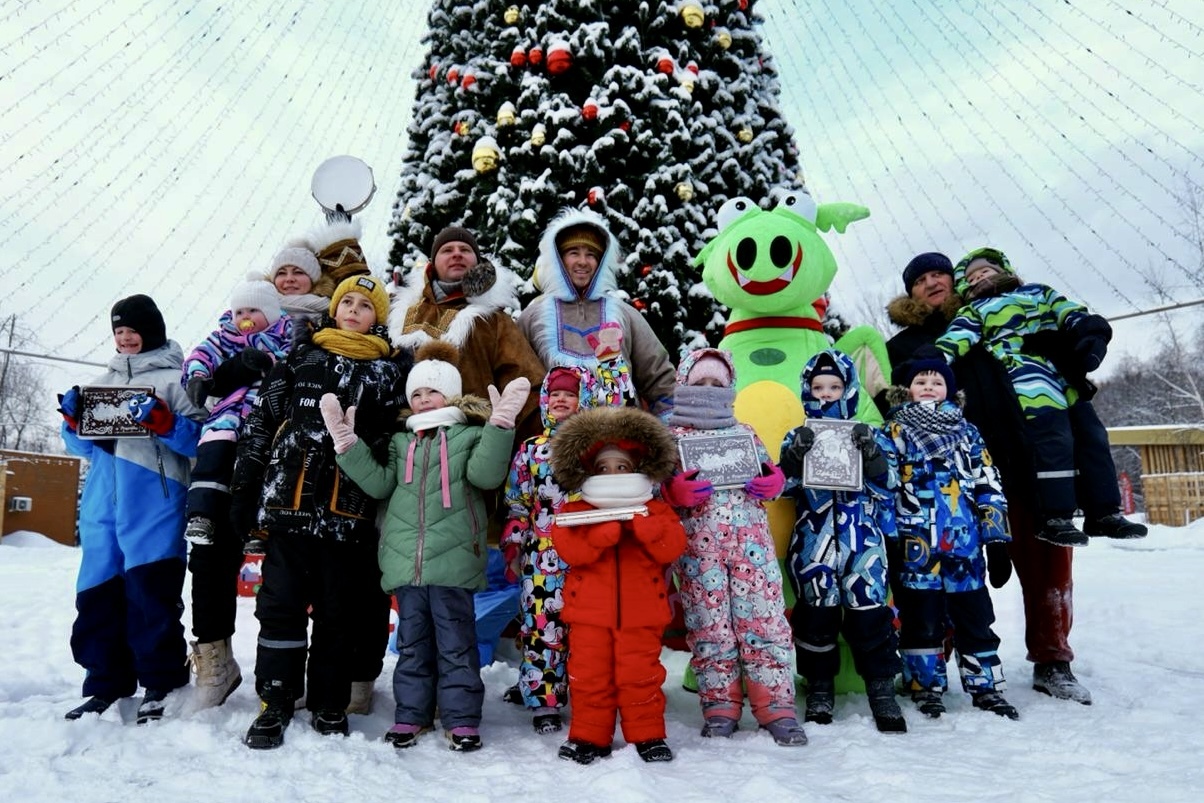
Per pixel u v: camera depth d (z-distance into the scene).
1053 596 3.77
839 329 7.64
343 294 3.46
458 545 3.11
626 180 6.65
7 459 17.17
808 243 4.18
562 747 2.79
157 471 3.38
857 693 3.79
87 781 2.46
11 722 3.01
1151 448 20.23
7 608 6.50
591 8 6.77
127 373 3.57
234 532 3.36
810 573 3.34
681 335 6.34
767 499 3.29
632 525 2.91
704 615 3.18
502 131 6.96
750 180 6.91
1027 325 4.02
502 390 4.14
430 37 8.07
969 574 3.49
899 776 2.45
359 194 4.97
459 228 4.42
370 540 3.28
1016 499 3.93
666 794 2.37
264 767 2.60
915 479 3.55
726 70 7.36
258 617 3.02
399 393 3.46
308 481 3.06
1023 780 2.43
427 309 4.36
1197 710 3.28
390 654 4.51
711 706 3.14
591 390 3.56
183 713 3.23
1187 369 25.56
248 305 3.69
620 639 2.86
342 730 3.02
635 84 6.58
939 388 3.67
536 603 3.27
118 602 3.38
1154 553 12.02
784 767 2.64
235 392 3.40
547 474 3.36
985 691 3.40
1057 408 3.76
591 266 4.43
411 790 2.41
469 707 2.99
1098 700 3.56
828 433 3.36
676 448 3.10
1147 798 2.21
